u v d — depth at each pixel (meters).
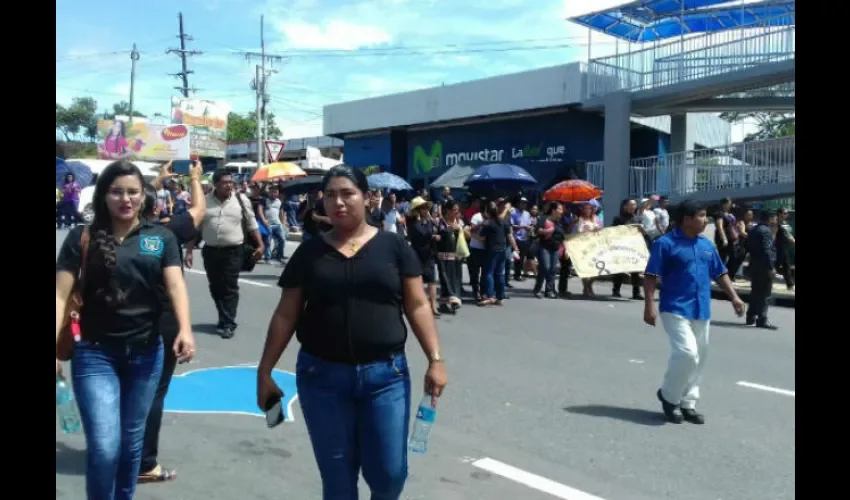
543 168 23.31
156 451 4.70
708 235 18.70
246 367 7.61
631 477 4.94
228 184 8.87
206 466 4.95
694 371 6.14
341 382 3.23
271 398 3.40
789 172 17.25
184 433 5.61
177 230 5.13
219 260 8.92
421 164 27.06
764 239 10.84
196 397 6.54
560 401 6.69
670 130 23.81
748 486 4.82
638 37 22.78
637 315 11.71
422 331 3.42
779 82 17.58
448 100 24.98
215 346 8.52
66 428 3.64
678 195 19.08
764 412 6.49
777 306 13.78
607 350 8.92
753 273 10.95
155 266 3.64
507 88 23.25
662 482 4.86
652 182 19.80
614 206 20.33
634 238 13.80
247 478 4.77
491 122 24.62
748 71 17.58
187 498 4.43
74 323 3.52
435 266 11.27
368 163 28.55
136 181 3.58
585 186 17.16
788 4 19.42
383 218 12.79
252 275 14.98
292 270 3.33
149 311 3.64
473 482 4.79
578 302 13.20
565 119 22.73
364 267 3.24
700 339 6.14
